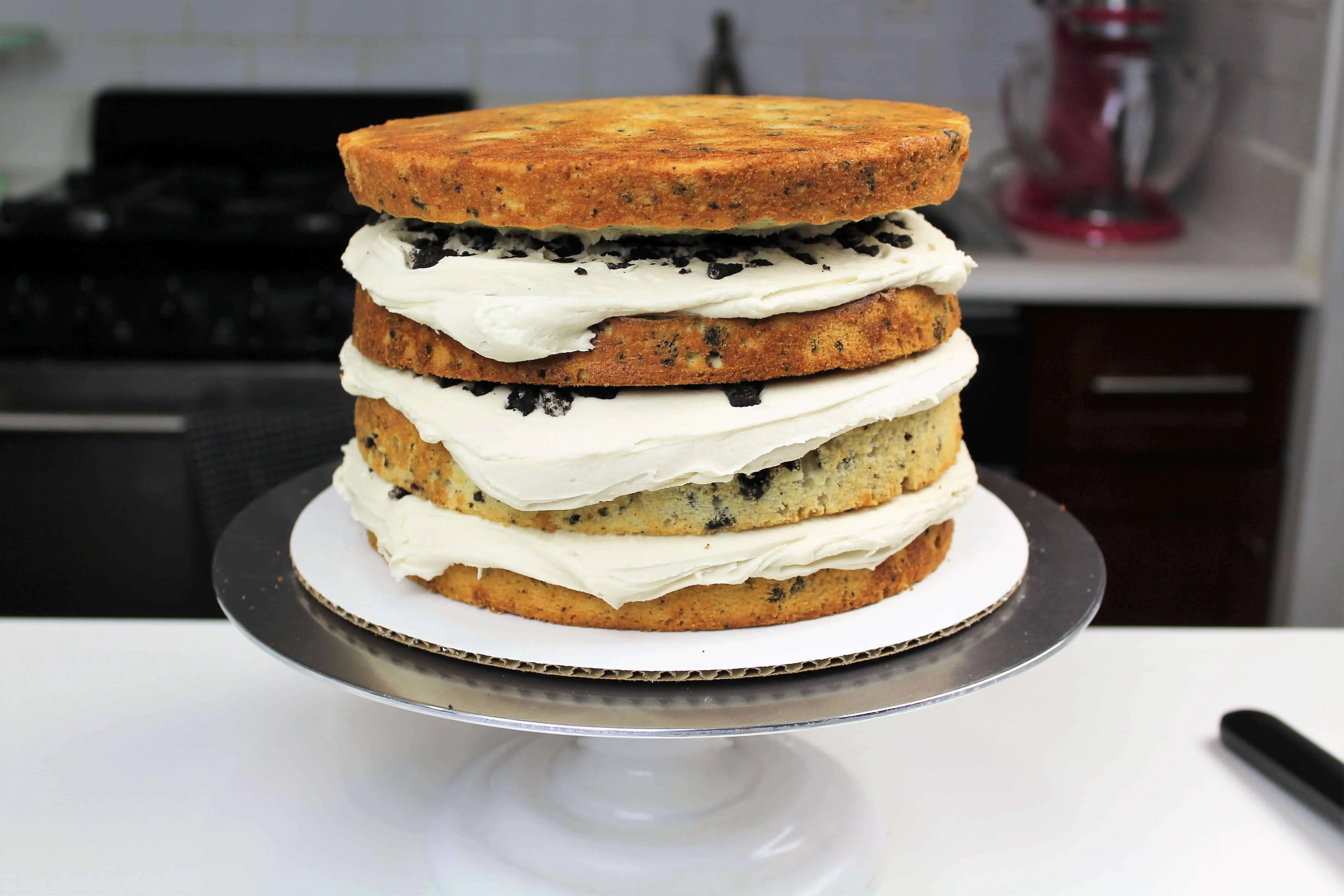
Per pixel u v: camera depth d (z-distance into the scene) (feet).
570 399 1.83
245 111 4.98
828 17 5.07
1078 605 1.94
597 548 1.85
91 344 4.17
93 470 4.22
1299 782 2.05
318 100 5.00
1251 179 4.43
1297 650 2.40
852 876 1.96
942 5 5.04
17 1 5.00
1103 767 2.14
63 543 4.29
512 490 1.81
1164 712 2.25
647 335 1.79
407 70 5.12
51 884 1.92
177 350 4.18
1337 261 3.81
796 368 1.83
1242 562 4.17
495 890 1.95
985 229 4.47
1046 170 4.58
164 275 4.13
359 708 2.30
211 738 2.21
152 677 2.35
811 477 1.88
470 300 1.80
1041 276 3.92
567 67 5.12
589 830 2.02
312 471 2.39
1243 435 4.04
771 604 1.88
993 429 3.95
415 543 1.91
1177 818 2.04
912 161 1.84
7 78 5.07
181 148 4.98
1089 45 4.37
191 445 3.03
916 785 2.12
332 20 5.05
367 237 2.03
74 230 4.11
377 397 1.96
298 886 1.94
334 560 2.04
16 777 2.10
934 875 1.97
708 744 2.09
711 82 5.00
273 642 1.86
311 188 4.57
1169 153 4.46
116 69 5.09
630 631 1.88
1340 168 3.79
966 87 5.14
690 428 1.80
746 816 2.03
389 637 1.88
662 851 1.98
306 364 4.19
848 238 1.94
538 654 1.82
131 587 4.36
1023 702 2.29
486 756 2.18
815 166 1.77
